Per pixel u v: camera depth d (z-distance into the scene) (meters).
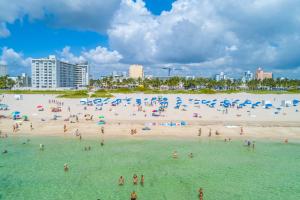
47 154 49.56
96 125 72.44
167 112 96.06
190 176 40.19
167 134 63.91
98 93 177.75
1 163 45.03
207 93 196.38
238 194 34.91
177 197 33.97
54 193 34.81
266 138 61.72
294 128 70.94
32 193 34.81
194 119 82.19
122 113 93.19
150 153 50.38
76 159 46.97
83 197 33.81
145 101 130.50
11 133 64.19
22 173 40.94
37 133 64.31
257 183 38.09
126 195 34.38
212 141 58.78
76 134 63.22
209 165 44.66
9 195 34.28
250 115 89.94
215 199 33.62
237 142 58.34
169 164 44.91
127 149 52.66
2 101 130.50
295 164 45.62
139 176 40.12
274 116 88.75
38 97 154.50
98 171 41.78
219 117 86.00
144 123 74.88
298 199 33.72
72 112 94.62
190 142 57.84
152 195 34.41
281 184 37.91
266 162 46.44
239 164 45.31
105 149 52.56
